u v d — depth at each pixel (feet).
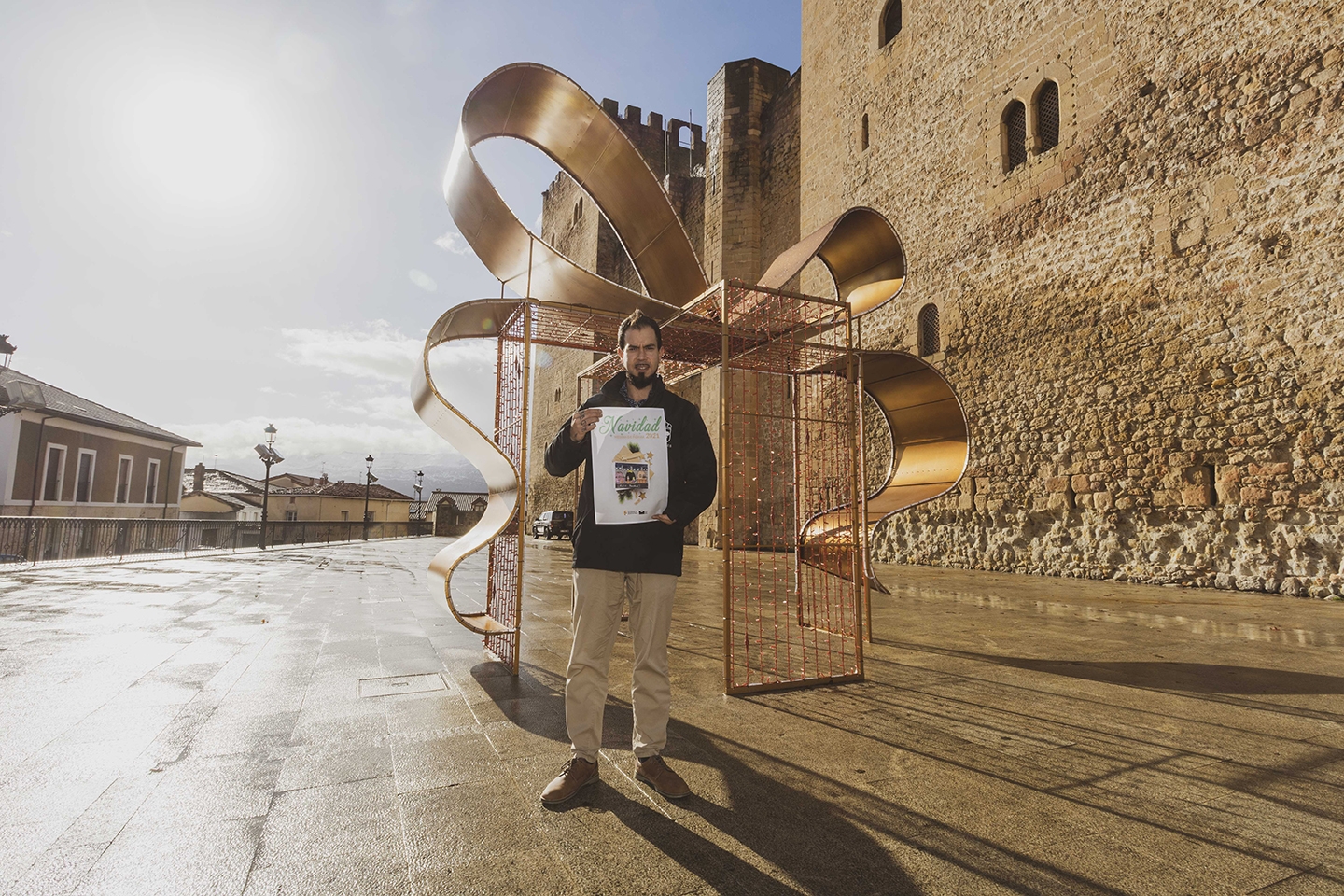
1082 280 31.30
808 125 53.83
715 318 14.71
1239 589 24.70
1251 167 25.02
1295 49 23.81
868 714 9.39
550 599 22.08
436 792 6.57
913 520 40.34
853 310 16.28
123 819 5.87
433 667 11.92
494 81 13.47
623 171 17.24
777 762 7.52
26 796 6.32
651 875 5.04
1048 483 32.48
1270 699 10.05
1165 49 28.17
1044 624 17.17
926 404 17.60
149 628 15.65
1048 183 33.19
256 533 71.31
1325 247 22.74
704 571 35.27
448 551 13.38
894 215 43.88
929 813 6.19
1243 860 5.32
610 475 7.19
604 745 8.16
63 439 73.56
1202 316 26.35
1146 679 11.39
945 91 40.11
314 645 13.80
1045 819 6.05
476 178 12.28
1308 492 22.84
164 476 92.84
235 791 6.52
